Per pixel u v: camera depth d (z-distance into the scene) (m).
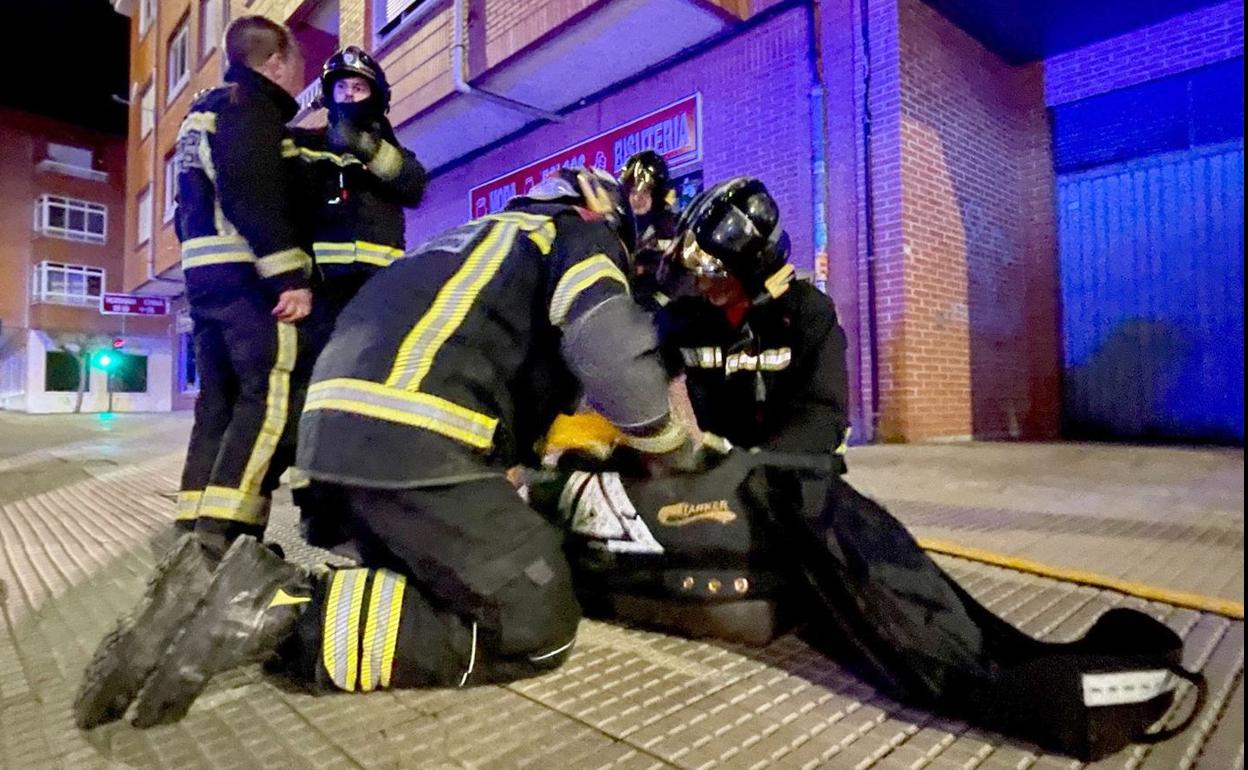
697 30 7.54
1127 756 1.33
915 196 6.71
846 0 6.85
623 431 1.78
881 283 6.74
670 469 1.90
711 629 1.89
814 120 7.00
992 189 7.69
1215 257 7.00
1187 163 7.14
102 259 29.73
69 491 4.95
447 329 1.66
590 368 1.70
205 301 2.39
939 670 1.47
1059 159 7.94
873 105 6.74
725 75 7.68
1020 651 1.57
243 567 1.60
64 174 28.94
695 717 1.51
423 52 9.17
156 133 18.75
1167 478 4.53
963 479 4.57
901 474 4.79
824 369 2.12
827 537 1.65
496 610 1.59
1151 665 1.34
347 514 1.71
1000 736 1.42
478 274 1.72
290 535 3.23
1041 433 8.02
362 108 2.56
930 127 6.91
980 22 7.21
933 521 3.28
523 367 1.81
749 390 2.24
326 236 2.57
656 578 1.93
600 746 1.39
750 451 1.96
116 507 4.23
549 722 1.49
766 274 2.02
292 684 1.69
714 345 2.23
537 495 2.14
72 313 28.58
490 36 8.27
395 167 2.66
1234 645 1.83
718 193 1.99
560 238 1.79
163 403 30.02
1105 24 7.32
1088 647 1.55
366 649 1.58
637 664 1.79
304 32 12.21
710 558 1.87
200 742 1.43
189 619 1.54
